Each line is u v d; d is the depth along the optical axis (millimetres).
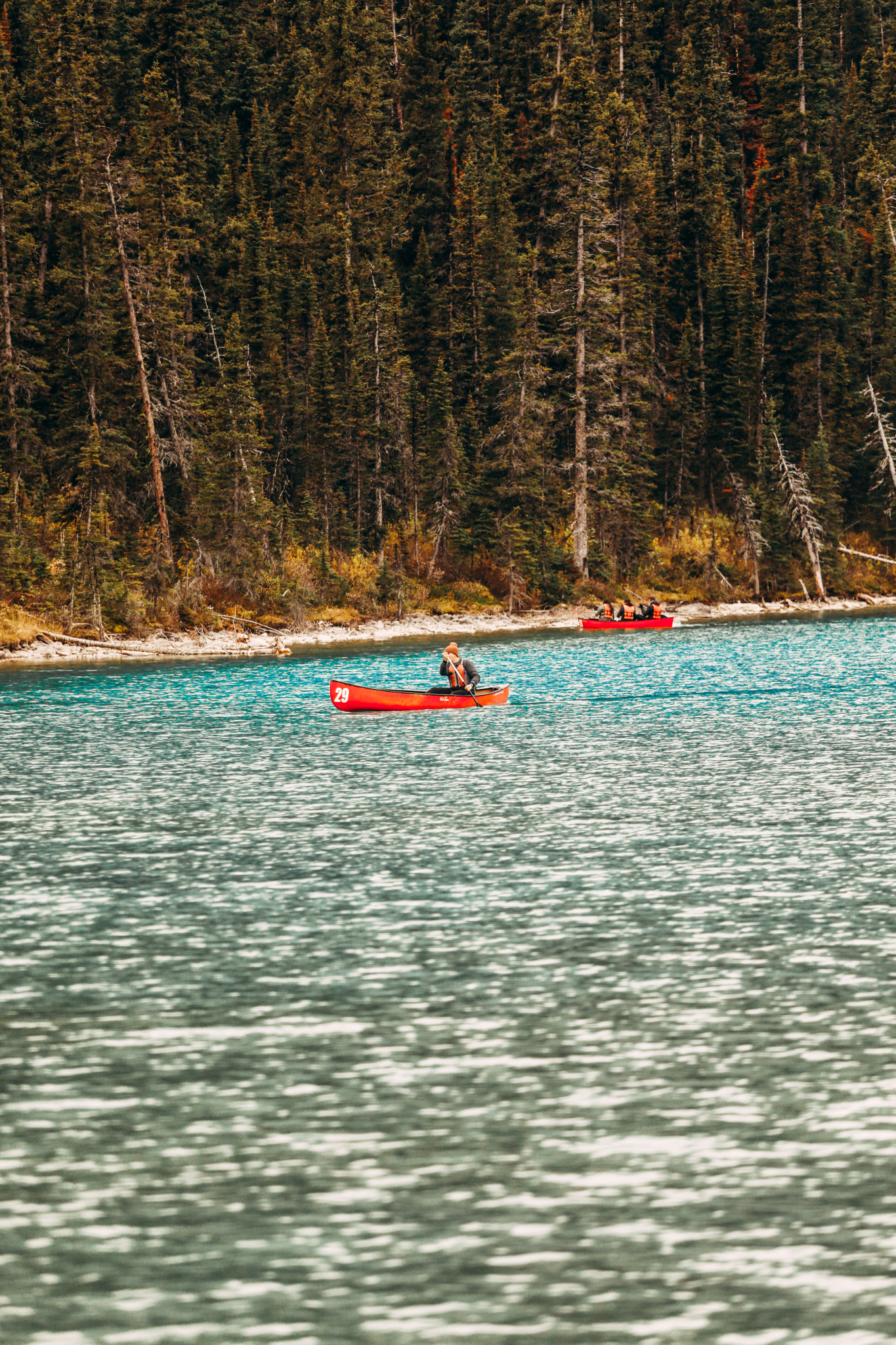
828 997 17922
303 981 19016
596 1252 11281
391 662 87188
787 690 65062
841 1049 15891
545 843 28750
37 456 115562
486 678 73688
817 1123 13773
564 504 138750
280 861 27266
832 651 89562
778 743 45281
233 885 25109
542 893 24172
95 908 23500
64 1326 10266
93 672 81438
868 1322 10211
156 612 102562
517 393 135375
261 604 111688
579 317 133250
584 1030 16781
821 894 23656
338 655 93812
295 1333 10141
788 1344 9945
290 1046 16359
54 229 128875
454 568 134125
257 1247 11422
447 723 53750
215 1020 17375
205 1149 13391
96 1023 17297
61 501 107625
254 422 118688
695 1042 16250
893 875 25141
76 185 109688
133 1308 10500
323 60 193875
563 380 140375
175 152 149375
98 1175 12836
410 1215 11961
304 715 58156
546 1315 10344
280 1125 13961
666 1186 12430
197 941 21219
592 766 40562
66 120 109688
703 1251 11266
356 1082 15133
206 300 142750
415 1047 16250
